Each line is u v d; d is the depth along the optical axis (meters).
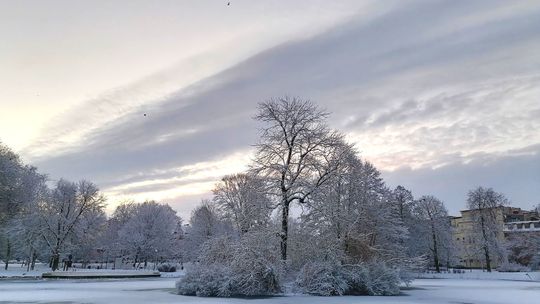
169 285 34.91
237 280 24.72
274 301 21.53
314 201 30.47
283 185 31.00
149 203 85.75
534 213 126.31
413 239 62.50
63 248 63.62
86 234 67.50
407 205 63.81
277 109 32.56
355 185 36.53
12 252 67.75
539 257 79.75
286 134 32.22
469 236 82.75
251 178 32.16
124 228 79.88
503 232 97.94
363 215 36.47
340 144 32.56
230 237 29.06
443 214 71.19
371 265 28.84
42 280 42.19
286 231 29.81
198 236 68.50
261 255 25.64
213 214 70.81
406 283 34.72
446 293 28.97
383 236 40.06
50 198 63.16
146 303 19.98
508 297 25.88
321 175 32.16
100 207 67.75
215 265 26.47
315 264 26.97
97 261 96.44
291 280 28.03
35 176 60.00
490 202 71.25
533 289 33.59
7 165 50.84
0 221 51.94
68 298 22.50
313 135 31.78
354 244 31.19
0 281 39.47
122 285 34.75
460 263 109.12
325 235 29.56
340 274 26.86
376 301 22.16
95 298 22.58
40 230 59.69
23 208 54.84
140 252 76.56
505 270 76.94
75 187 65.56
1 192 49.44
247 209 31.80
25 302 20.31
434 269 75.88
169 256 86.81
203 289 24.56
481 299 24.39
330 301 21.81
